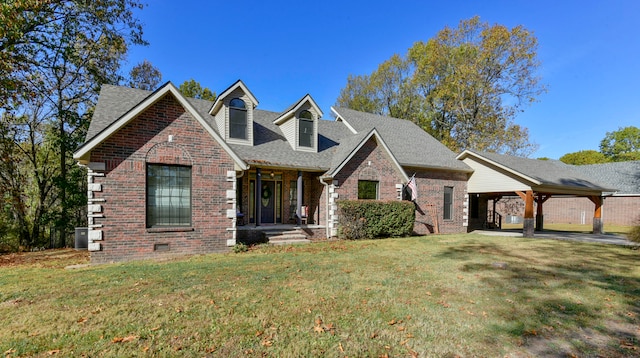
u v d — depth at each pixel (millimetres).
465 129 31141
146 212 9555
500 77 28484
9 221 14562
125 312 4816
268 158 13266
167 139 9875
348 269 7789
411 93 36188
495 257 9656
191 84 37750
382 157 15320
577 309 5219
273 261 8734
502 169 17047
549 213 30703
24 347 3744
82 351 3668
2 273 7551
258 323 4453
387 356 3639
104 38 16172
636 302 5570
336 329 4309
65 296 5578
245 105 13820
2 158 14094
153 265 8172
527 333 4301
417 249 11156
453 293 5969
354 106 40312
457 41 30328
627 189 25047
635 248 11391
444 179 18156
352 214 13617
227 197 10758
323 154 15227
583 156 46406
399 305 5266
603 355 3758
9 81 12523
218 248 10531
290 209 15422
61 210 15766
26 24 12969
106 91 12180
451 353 3742
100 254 8906
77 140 15766
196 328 4270
